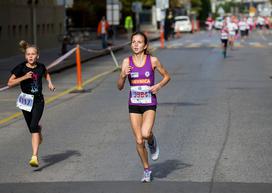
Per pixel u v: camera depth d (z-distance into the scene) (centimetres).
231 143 1934
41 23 6762
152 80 1459
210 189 1419
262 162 1680
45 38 6925
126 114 2542
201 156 1761
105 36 7062
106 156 1780
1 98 3111
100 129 2206
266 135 2061
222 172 1577
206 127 2211
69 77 4156
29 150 1884
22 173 1605
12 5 5769
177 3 15688
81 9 10606
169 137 2036
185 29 13275
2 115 2567
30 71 1641
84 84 3719
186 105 2750
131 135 2083
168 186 1449
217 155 1770
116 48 7088
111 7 7556
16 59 5497
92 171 1611
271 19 17400
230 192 1392
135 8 10188
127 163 1691
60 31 7594
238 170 1595
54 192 1416
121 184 1475
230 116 2450
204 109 2633
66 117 2489
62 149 1888
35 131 1636
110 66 5031
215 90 3297
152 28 14925
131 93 1462
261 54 6134
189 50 6931
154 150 1528
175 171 1595
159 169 1619
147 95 1449
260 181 1486
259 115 2473
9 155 1819
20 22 6038
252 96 3056
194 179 1511
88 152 1838
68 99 3050
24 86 1639
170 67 4762
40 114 1647
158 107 2694
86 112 2616
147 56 1463
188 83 3634
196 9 19400
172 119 2381
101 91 3369
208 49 7069
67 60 5294
